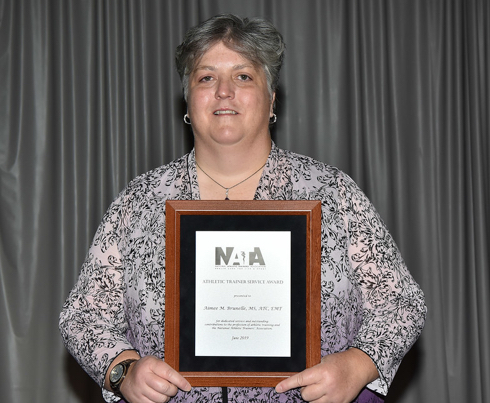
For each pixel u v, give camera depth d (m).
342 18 2.65
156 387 1.21
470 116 2.72
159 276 1.37
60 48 2.61
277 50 1.43
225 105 1.36
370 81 2.66
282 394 1.33
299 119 2.66
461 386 2.68
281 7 2.65
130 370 1.27
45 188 2.60
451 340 2.69
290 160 1.46
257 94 1.39
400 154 2.66
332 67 2.65
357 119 2.64
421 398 2.62
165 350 1.25
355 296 1.40
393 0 2.67
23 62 2.61
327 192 1.41
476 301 2.68
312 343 1.24
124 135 2.62
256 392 1.33
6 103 2.61
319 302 1.25
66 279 2.59
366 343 1.30
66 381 2.58
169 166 1.50
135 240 1.42
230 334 1.25
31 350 2.58
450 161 2.68
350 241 1.40
